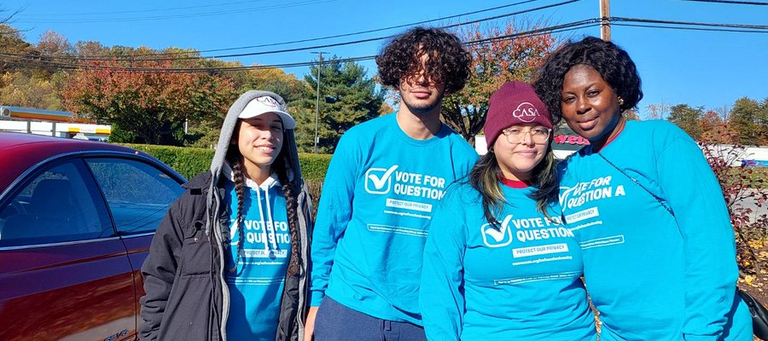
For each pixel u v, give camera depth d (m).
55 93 54.56
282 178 2.37
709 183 1.91
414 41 2.28
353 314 2.26
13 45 35.75
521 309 2.11
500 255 2.12
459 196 2.21
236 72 61.88
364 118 54.03
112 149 3.46
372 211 2.30
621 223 2.02
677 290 1.95
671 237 1.97
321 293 2.38
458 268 2.19
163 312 2.12
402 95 2.34
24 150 2.79
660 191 1.98
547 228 2.16
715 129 7.34
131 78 36.41
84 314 2.68
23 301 2.36
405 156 2.33
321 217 2.37
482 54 27.31
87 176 3.12
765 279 6.58
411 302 2.29
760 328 2.09
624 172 2.03
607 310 2.10
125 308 2.96
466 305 2.23
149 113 38.03
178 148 22.36
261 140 2.20
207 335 2.04
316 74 54.34
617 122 2.13
